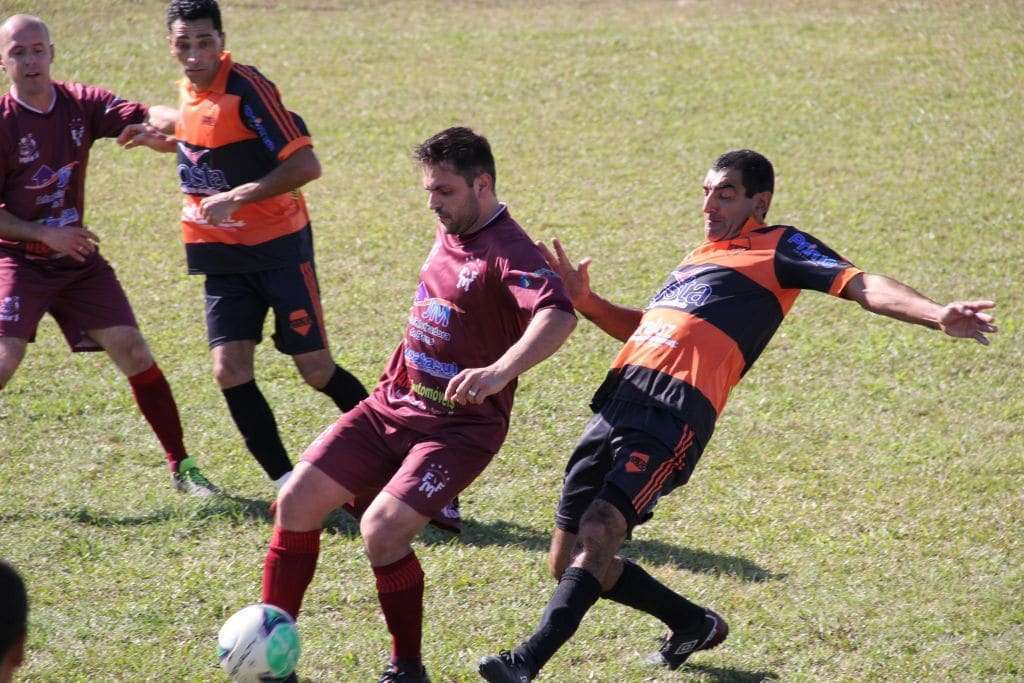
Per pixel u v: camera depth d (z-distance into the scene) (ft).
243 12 123.95
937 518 38.86
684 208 74.49
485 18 123.34
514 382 29.71
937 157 82.53
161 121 40.19
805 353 53.72
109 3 121.80
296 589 28.76
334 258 65.67
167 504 38.75
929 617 32.63
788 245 30.60
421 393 29.45
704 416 29.37
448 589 33.99
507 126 90.99
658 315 30.89
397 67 105.81
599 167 82.23
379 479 29.66
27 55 37.11
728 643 31.50
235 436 44.57
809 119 91.30
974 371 51.55
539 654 26.14
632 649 31.32
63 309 39.47
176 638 31.09
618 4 129.08
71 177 38.83
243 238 38.86
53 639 30.71
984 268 63.57
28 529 36.65
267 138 37.81
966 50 106.52
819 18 119.75
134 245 67.51
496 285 28.09
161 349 53.26
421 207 74.64
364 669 29.91
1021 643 31.40
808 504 39.88
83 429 44.80
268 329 56.29
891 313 28.14
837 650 31.27
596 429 30.25
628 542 37.27
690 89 99.14
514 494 40.55
